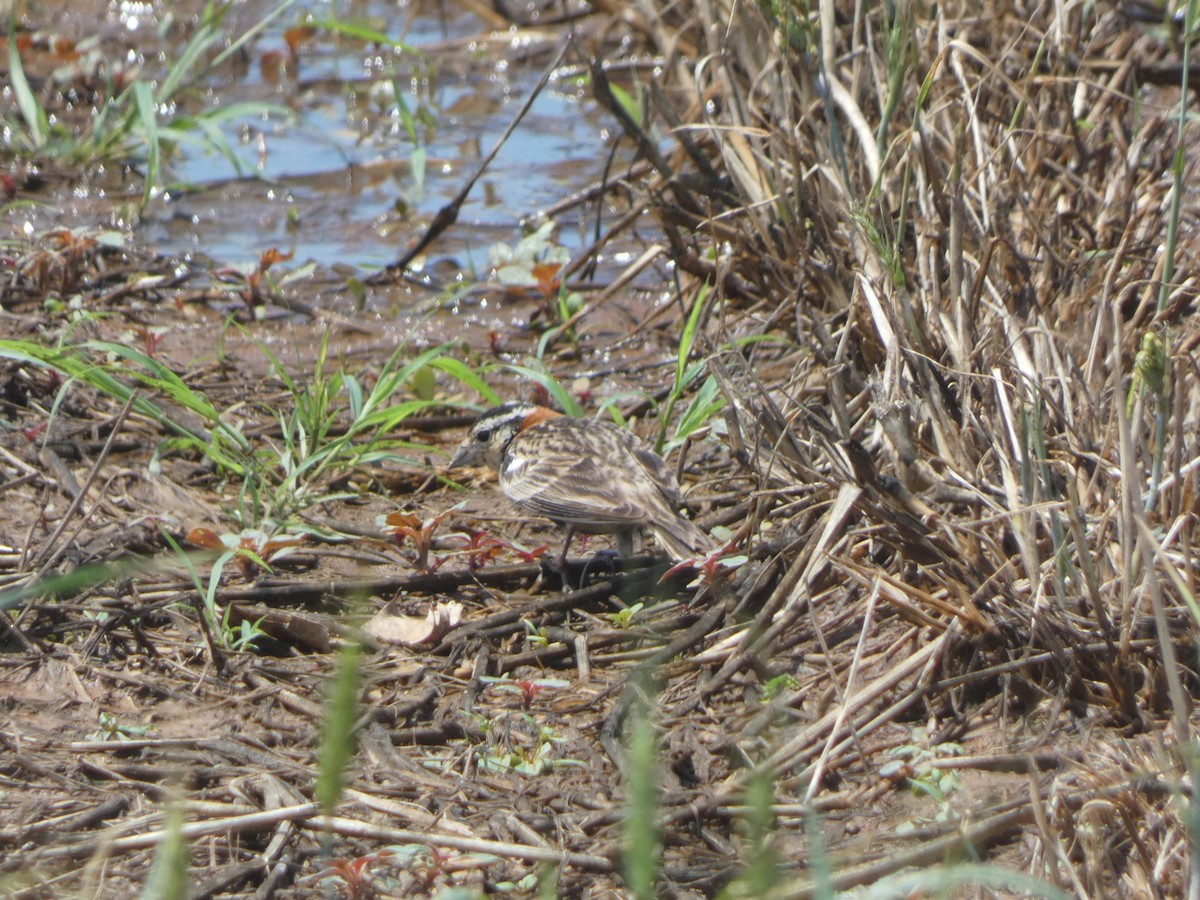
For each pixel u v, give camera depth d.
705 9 14.25
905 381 10.77
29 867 8.15
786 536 11.12
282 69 24.28
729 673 9.94
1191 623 9.07
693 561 10.57
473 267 17.55
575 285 17.25
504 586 11.59
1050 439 10.05
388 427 13.42
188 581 11.20
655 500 11.16
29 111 20.77
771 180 13.48
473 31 25.91
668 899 7.95
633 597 11.23
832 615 10.45
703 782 8.94
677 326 16.16
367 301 17.14
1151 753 8.56
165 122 22.19
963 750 9.02
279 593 11.03
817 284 13.08
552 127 22.34
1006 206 12.52
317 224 19.27
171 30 25.50
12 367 14.36
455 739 9.56
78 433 13.59
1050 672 9.36
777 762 8.98
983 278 10.87
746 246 13.97
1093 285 11.62
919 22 13.97
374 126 22.45
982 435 10.26
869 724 9.22
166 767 9.07
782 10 12.41
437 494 13.28
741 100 13.73
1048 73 13.94
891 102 12.11
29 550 11.36
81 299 16.66
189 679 10.12
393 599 11.33
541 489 11.42
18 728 9.47
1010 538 10.00
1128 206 12.79
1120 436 8.69
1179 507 9.41
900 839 8.30
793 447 11.05
